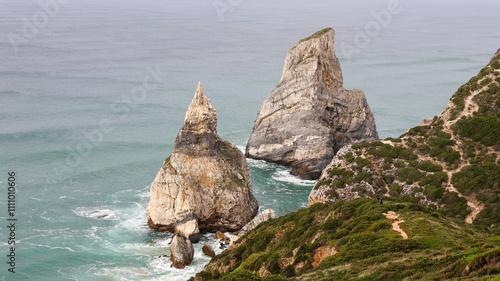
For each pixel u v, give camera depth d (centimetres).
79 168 10606
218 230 8269
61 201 9019
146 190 9619
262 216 8031
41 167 10662
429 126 8975
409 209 5581
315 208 6669
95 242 7650
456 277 3195
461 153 8100
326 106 11144
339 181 8250
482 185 7338
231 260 6247
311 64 11106
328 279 3988
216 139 8688
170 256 7269
